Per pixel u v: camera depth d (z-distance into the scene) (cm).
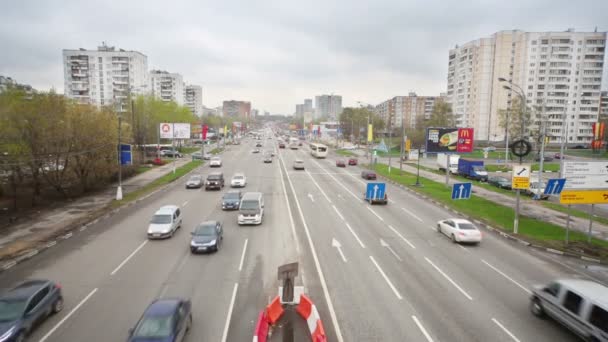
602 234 2619
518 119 7800
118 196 3562
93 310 1479
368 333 1327
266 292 1641
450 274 1869
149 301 1554
